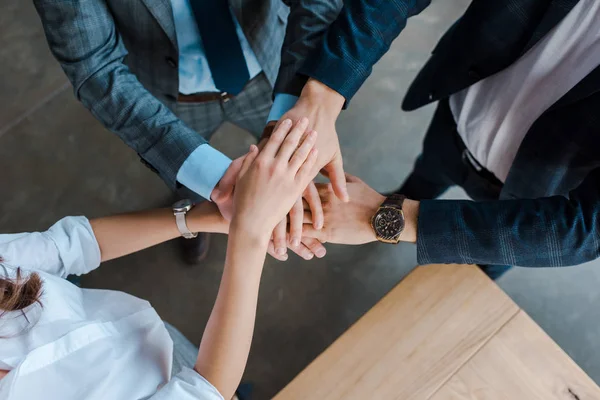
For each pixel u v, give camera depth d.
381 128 2.29
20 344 0.87
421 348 1.22
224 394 0.95
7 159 2.22
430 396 1.18
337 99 1.16
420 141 2.27
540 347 1.21
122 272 2.05
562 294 2.01
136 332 1.01
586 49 1.03
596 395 1.17
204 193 1.21
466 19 1.29
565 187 1.28
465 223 1.11
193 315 2.01
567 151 1.16
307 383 1.21
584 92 1.03
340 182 1.22
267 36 1.44
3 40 2.43
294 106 1.17
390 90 2.34
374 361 1.21
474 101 1.33
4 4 2.47
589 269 2.04
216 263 2.07
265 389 1.91
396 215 1.17
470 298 1.25
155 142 1.22
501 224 1.08
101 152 2.23
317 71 1.16
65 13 1.12
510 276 2.04
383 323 1.25
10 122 2.29
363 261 2.07
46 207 2.15
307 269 2.06
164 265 2.06
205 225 1.23
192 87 1.53
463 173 1.58
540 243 1.06
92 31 1.16
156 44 1.35
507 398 1.17
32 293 0.89
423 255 1.15
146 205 2.16
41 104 2.32
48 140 2.26
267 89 1.63
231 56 1.42
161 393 0.87
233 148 2.23
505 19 1.13
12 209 2.14
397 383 1.20
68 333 0.89
